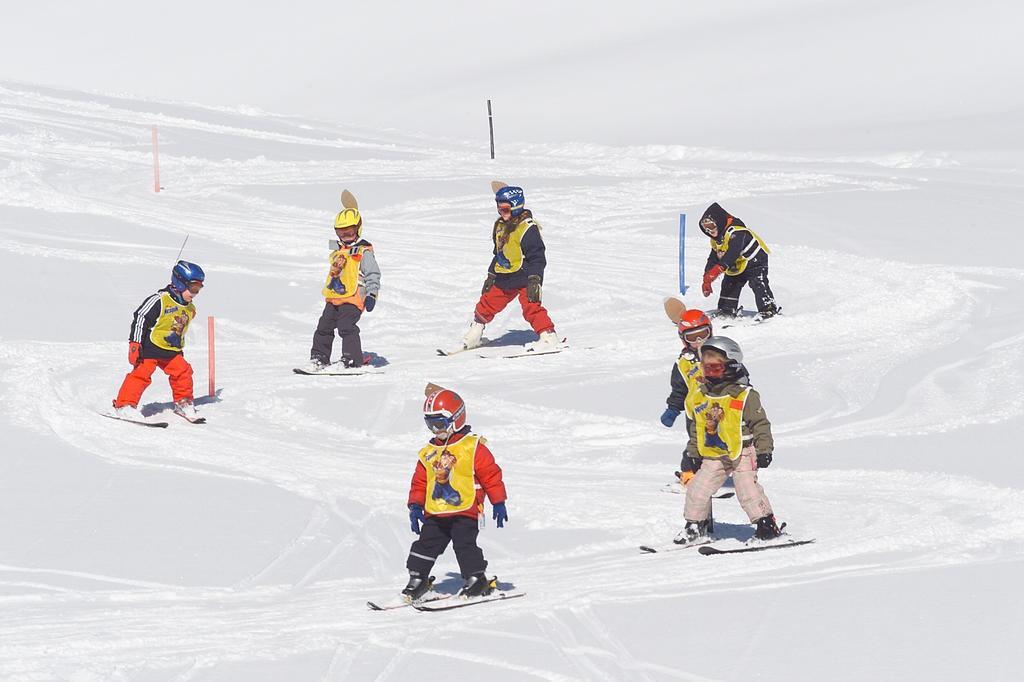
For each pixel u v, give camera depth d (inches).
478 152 4424.2
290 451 1104.8
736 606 661.9
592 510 919.7
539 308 1485.0
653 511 912.3
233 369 1438.2
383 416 1227.2
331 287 1408.7
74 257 2038.6
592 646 609.0
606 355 1464.1
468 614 674.8
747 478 799.1
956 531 808.3
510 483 1005.2
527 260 1475.1
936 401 1196.5
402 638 633.6
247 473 1025.5
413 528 707.4
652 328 1625.2
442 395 695.1
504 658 594.9
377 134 4813.0
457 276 2038.6
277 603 709.9
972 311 1626.5
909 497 919.0
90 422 1165.1
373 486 994.7
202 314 1759.4
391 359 1488.7
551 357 1459.2
